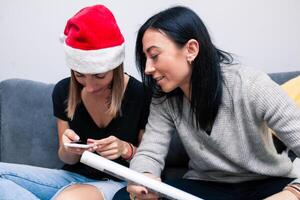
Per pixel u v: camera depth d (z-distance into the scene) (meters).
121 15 1.61
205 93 0.98
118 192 1.08
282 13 1.56
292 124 0.91
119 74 1.16
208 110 1.00
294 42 1.59
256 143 1.01
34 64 1.68
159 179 1.01
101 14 1.08
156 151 1.09
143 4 1.59
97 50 1.04
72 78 1.17
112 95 1.19
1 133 1.52
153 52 0.95
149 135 1.13
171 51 0.94
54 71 1.68
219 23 1.59
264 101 0.94
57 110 1.28
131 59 1.64
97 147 1.03
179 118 1.08
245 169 1.06
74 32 1.05
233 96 0.98
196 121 1.03
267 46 1.60
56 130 1.50
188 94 1.04
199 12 1.58
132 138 1.25
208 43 0.97
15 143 1.51
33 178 1.13
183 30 0.94
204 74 0.97
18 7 1.64
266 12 1.57
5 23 1.66
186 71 0.98
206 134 1.03
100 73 1.07
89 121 1.23
